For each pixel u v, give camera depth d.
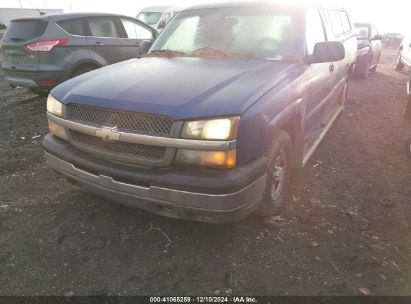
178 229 3.10
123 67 3.38
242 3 3.97
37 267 2.68
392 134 5.57
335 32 4.93
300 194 3.69
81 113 2.78
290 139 3.21
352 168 4.33
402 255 2.80
